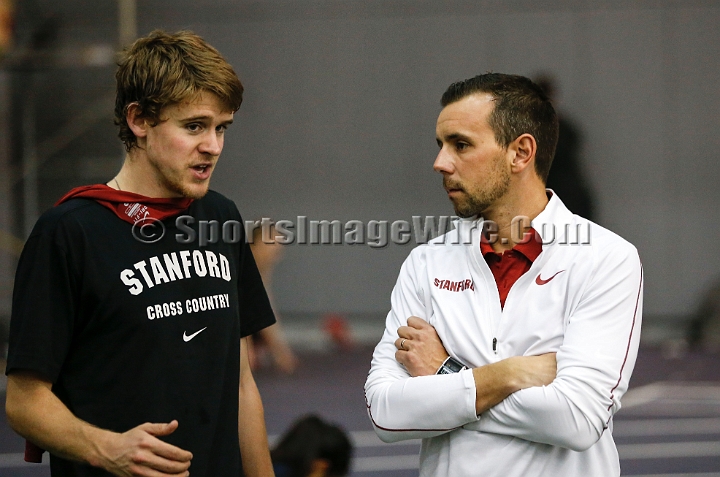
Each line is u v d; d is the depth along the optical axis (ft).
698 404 73.87
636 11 102.42
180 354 24.89
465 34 105.50
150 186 25.21
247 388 28.55
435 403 25.49
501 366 25.17
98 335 24.30
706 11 101.86
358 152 108.27
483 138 26.37
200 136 24.58
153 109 24.23
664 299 104.58
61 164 102.32
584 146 103.45
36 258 23.81
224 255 26.84
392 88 107.34
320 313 110.73
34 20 102.42
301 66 107.96
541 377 25.14
